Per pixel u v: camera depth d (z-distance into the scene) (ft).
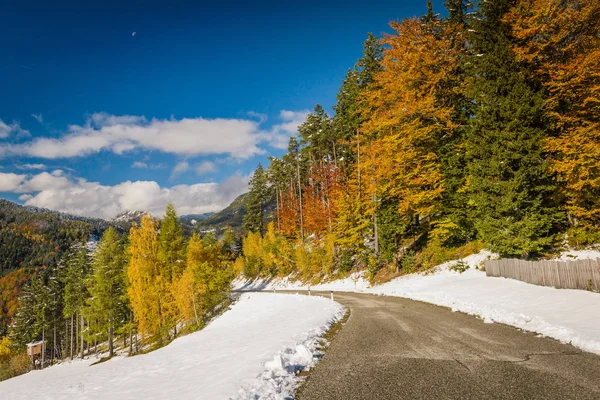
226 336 60.54
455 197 91.97
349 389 20.10
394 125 101.60
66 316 180.96
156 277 121.08
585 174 62.80
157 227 132.57
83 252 189.26
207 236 194.08
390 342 32.96
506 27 76.95
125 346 148.56
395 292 84.43
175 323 119.85
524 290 57.82
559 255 67.97
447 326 39.70
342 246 152.15
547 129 72.90
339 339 36.35
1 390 59.36
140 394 25.21
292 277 179.32
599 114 67.41
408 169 103.04
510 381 19.98
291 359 28.12
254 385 21.58
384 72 105.60
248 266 236.43
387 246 110.63
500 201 70.79
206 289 116.78
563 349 27.07
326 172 173.58
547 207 72.54
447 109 92.89
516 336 32.63
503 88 72.90
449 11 103.14
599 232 64.39
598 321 34.55
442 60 95.14
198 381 25.73
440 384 19.99
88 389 33.12
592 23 70.13
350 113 141.28
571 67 67.05
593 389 18.24
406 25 98.89
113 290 143.95
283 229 200.03
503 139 71.05
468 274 82.33
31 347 183.01
